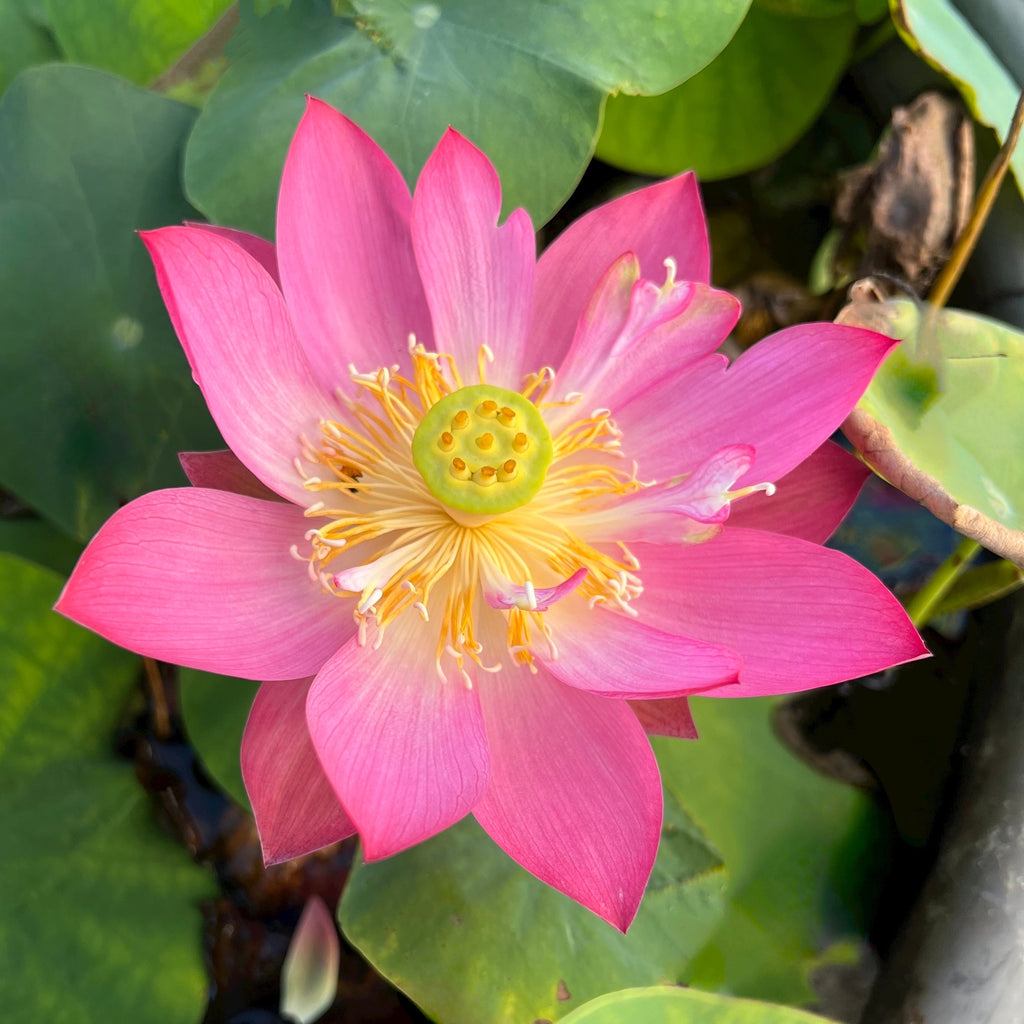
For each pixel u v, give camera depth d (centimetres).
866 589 59
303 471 60
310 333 61
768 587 60
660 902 63
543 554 62
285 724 59
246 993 64
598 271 63
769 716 67
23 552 67
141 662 66
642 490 61
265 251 61
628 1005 60
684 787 65
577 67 64
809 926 64
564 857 58
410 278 62
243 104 65
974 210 65
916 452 62
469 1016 61
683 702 60
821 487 62
